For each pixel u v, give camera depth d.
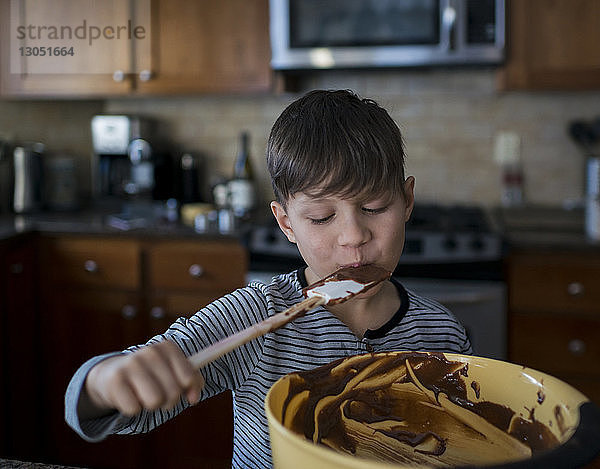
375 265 0.74
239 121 3.10
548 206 2.89
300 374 0.61
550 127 2.88
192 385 0.51
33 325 2.60
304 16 2.64
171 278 2.51
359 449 0.63
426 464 0.62
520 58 2.55
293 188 0.74
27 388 2.58
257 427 0.82
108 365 0.54
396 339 0.85
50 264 2.61
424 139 2.96
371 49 2.60
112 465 2.59
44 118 3.08
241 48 2.72
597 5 2.48
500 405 0.62
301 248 0.76
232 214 2.59
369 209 0.73
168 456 2.51
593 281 2.28
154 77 2.79
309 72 2.79
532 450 0.58
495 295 2.29
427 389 0.66
